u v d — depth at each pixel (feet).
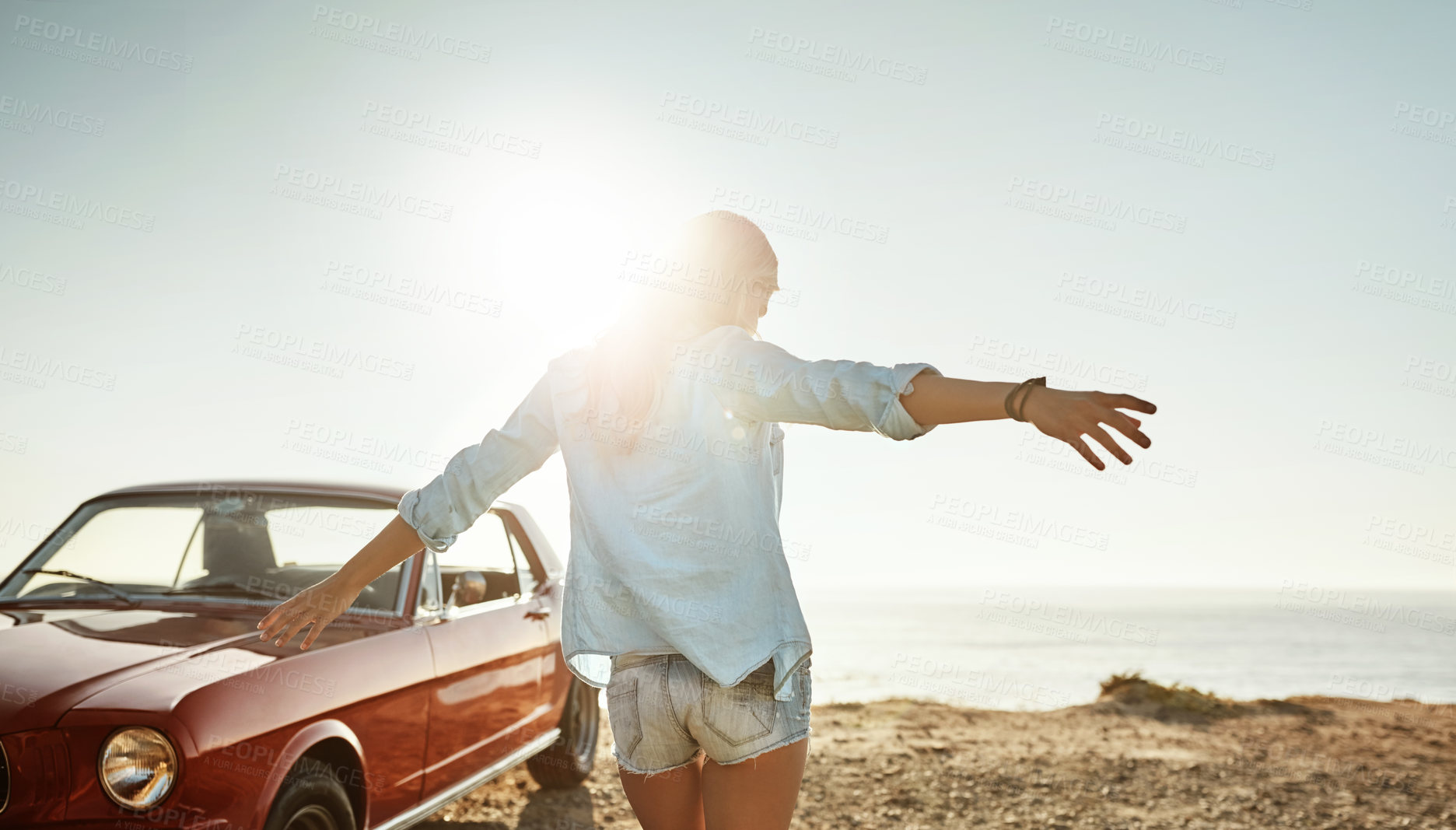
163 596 12.84
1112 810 17.65
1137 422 3.56
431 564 13.98
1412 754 22.31
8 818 8.39
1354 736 24.40
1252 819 17.17
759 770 4.74
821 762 20.88
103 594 12.78
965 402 3.87
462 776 13.53
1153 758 21.52
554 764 17.57
